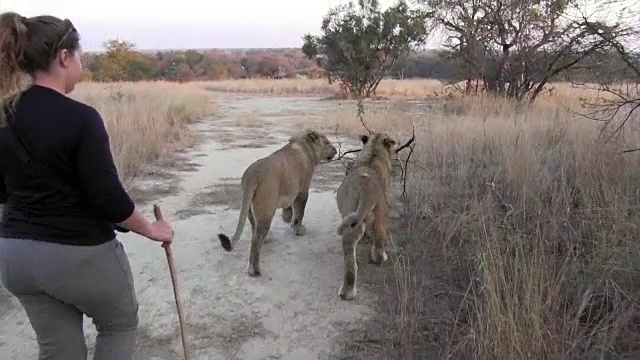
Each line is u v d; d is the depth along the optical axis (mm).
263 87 38688
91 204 2609
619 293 4152
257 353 4262
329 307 4941
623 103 7617
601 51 9008
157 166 10586
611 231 4992
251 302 5051
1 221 2707
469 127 10672
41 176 2525
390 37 27781
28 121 2518
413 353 3973
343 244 5102
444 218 5957
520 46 16734
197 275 5621
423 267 5129
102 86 25250
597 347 3576
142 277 5566
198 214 7625
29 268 2578
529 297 3736
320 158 6648
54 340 2762
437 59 23641
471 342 3785
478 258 4398
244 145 13414
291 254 6168
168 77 54844
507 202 6266
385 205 5551
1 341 4418
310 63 65750
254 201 5609
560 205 5828
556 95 16328
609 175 6551
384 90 31719
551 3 15164
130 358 2992
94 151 2541
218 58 64188
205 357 4211
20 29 2512
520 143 8438
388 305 4836
